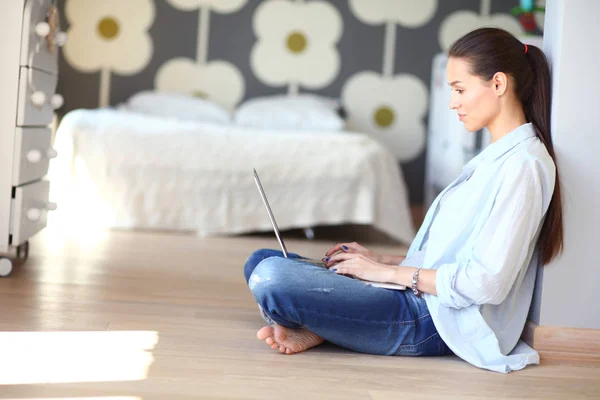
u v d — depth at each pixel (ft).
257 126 15.34
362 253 6.48
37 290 7.45
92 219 12.75
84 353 5.41
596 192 6.07
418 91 17.40
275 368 5.36
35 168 8.42
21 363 5.08
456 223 5.70
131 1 16.85
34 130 8.29
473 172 5.94
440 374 5.47
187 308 7.21
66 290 7.57
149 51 16.98
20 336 5.73
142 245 11.23
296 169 12.96
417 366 5.65
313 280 5.60
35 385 4.66
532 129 5.82
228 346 5.89
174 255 10.53
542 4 16.67
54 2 8.61
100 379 4.85
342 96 17.40
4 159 7.78
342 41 17.29
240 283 8.79
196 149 12.89
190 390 4.75
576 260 6.09
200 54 17.12
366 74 17.37
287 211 13.00
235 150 12.94
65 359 5.23
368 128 17.48
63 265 9.01
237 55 17.20
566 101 6.02
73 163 12.74
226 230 12.92
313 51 17.30
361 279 5.85
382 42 17.30
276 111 15.49
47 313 6.51
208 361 5.42
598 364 6.05
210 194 12.89
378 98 17.40
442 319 5.64
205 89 17.19
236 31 17.15
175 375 5.04
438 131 15.80
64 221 12.73
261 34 17.20
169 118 14.79
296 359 5.63
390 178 13.37
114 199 12.78
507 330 5.93
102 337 5.88
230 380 5.01
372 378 5.27
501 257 5.41
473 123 5.85
